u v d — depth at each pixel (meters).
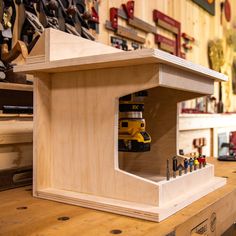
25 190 0.84
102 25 1.56
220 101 2.71
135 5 1.81
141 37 1.81
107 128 0.71
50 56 0.74
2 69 0.99
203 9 2.63
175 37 2.19
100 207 0.67
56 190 0.77
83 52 0.82
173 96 0.92
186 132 1.86
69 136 0.77
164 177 0.86
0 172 0.83
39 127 0.78
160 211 0.60
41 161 0.78
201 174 0.82
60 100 0.79
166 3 2.11
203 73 0.76
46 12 1.14
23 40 1.08
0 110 1.01
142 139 0.81
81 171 0.75
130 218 0.62
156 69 0.64
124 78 0.68
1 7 1.03
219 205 0.74
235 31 3.22
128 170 0.97
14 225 0.58
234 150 2.35
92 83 0.73
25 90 1.03
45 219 0.61
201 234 0.65
